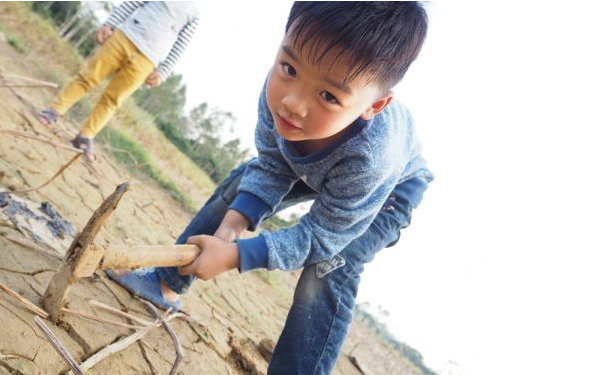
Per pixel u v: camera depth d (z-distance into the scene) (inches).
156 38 153.9
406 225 78.8
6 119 128.6
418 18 53.7
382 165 63.7
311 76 50.6
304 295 69.8
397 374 256.5
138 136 347.9
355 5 49.4
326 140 64.7
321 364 69.4
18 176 93.8
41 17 509.4
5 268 58.9
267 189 76.0
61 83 272.5
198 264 60.3
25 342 49.2
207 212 85.1
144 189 201.8
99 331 61.0
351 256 71.8
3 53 236.7
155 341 70.5
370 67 50.6
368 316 381.4
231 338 95.4
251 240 64.1
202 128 1133.7
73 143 152.4
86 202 113.0
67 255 53.9
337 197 65.9
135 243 113.4
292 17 50.3
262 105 78.5
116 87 154.0
